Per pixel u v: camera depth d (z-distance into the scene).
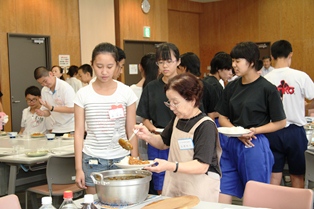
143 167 2.09
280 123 2.93
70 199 1.94
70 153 3.90
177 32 12.52
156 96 3.21
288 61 3.73
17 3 8.01
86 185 2.77
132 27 10.53
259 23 12.07
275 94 2.92
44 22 8.48
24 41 8.20
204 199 2.23
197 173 2.12
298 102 3.57
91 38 9.41
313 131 4.40
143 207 1.93
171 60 3.06
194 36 13.11
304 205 2.18
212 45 13.05
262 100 2.96
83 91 2.77
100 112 2.73
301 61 11.40
